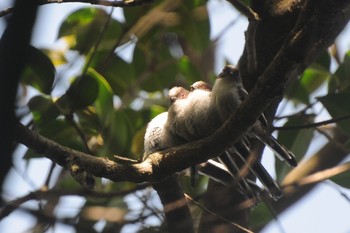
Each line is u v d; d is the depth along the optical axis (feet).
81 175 19.99
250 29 22.34
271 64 18.37
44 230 16.52
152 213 24.66
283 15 25.25
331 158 32.86
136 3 21.27
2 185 9.08
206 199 26.86
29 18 8.68
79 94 27.96
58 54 35.99
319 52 25.31
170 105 27.66
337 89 31.40
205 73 38.60
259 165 24.43
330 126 33.96
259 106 19.11
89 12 35.83
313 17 17.54
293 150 29.63
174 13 36.01
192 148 20.75
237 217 26.16
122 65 34.35
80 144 29.17
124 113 30.91
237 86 25.38
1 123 8.89
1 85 8.73
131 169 20.84
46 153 20.26
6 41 8.68
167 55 37.86
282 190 25.81
